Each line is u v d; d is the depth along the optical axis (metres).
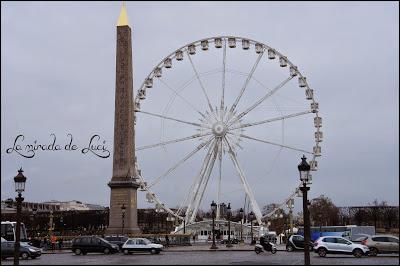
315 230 90.75
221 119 80.62
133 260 42.88
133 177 65.44
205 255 51.59
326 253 49.16
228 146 80.31
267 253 56.00
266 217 83.81
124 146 64.62
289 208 83.25
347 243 48.88
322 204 184.00
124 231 63.16
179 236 78.06
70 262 41.00
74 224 171.62
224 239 96.12
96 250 55.56
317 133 81.94
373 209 169.00
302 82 82.56
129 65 65.00
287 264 36.75
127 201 64.06
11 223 62.09
